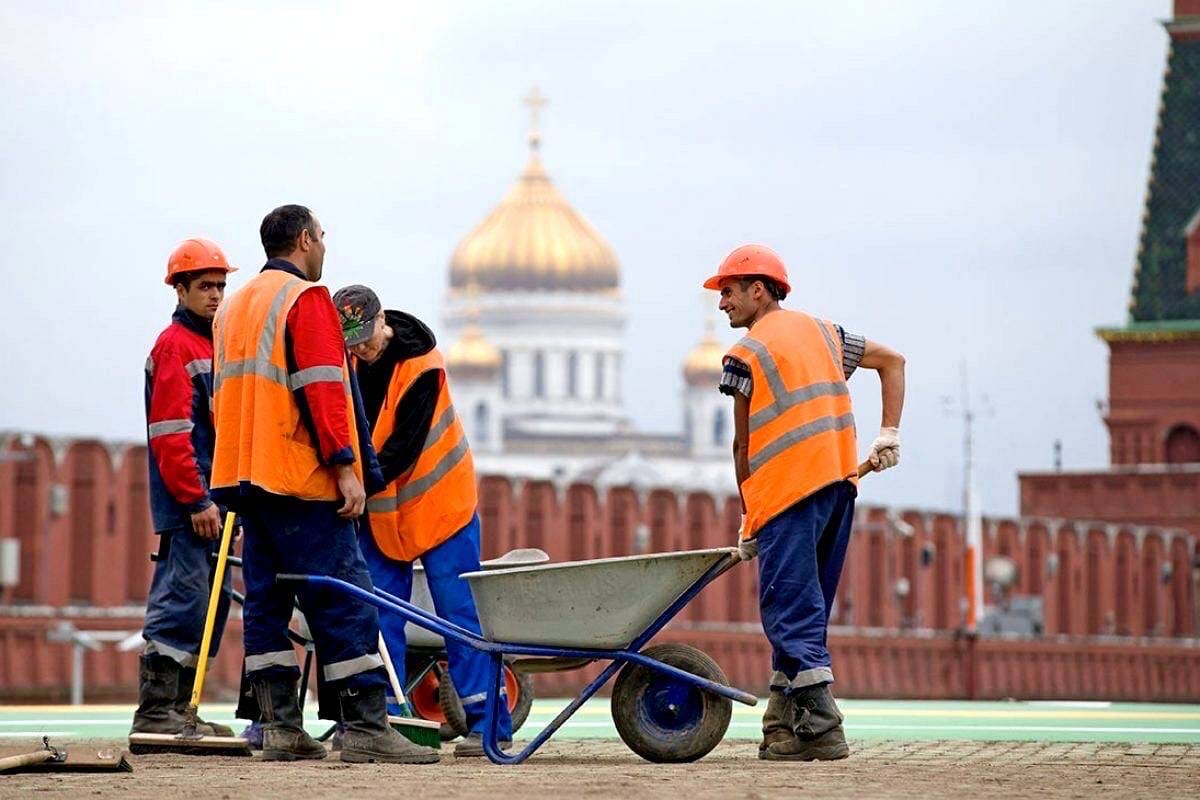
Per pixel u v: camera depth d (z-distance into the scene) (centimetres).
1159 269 9531
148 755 1444
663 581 1385
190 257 1554
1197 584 9056
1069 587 8344
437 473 1527
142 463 5166
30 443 4853
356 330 1503
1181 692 8219
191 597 1548
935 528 7906
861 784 1212
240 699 1523
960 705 2597
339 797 1127
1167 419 9450
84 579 4991
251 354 1367
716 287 1466
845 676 6794
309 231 1405
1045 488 9431
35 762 1306
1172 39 9481
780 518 1416
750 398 1425
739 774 1281
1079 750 1522
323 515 1376
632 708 1398
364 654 1384
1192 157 9462
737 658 6506
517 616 1383
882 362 1460
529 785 1192
